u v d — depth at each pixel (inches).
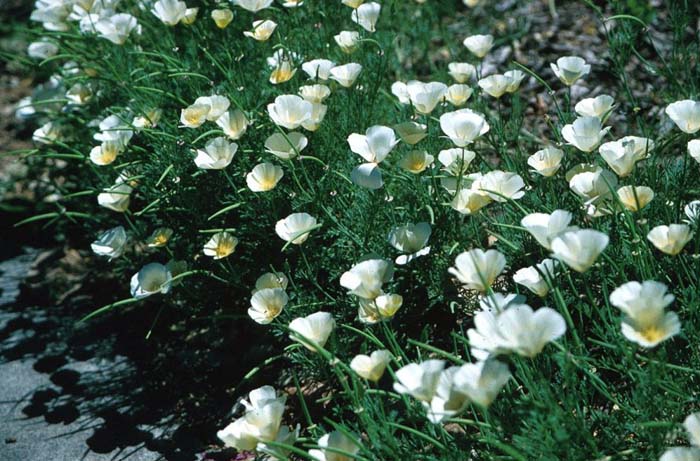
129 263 62.1
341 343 51.2
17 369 60.6
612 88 66.3
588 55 69.0
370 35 64.9
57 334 63.0
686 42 67.6
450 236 52.9
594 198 46.3
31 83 91.2
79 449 54.2
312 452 43.6
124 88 64.4
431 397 41.1
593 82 67.1
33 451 54.5
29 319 64.5
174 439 54.2
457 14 76.9
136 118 59.7
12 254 71.1
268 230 55.3
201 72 62.3
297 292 52.2
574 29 71.9
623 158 45.9
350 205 54.9
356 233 53.5
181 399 56.7
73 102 64.0
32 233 72.7
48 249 70.9
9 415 57.2
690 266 48.4
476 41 57.7
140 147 60.3
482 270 42.7
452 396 41.1
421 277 52.4
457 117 49.0
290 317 52.4
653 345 39.7
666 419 44.1
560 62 52.9
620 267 45.9
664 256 48.5
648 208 50.6
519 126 59.1
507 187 47.9
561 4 74.8
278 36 61.7
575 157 55.8
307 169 56.2
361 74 60.7
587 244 41.0
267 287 50.4
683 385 44.3
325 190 54.3
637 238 45.3
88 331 62.9
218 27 63.1
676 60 61.5
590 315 46.5
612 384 47.4
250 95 59.4
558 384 45.7
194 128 57.3
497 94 53.7
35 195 73.9
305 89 54.7
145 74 64.0
